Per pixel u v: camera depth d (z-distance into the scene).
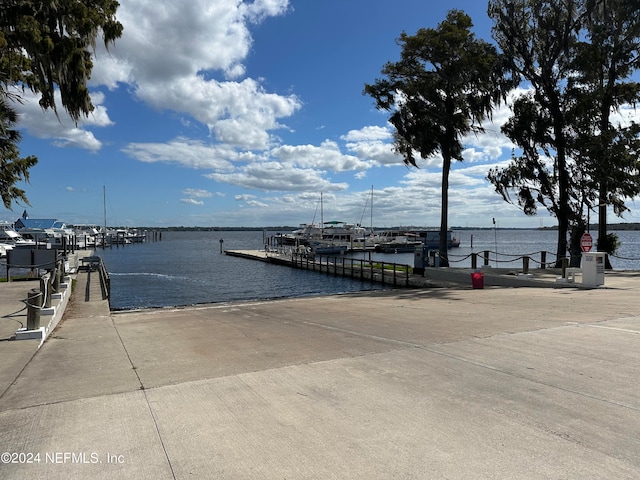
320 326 9.52
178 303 22.88
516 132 23.12
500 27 23.33
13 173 24.80
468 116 23.56
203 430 4.03
